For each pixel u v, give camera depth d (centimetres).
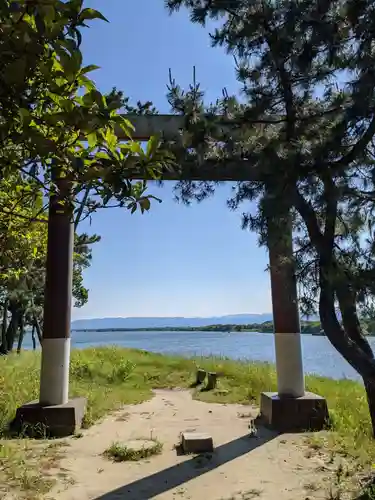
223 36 331
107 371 1019
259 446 491
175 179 345
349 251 295
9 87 168
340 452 449
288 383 596
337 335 295
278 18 306
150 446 485
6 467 410
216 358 1303
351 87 288
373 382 297
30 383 762
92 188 201
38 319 2069
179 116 394
